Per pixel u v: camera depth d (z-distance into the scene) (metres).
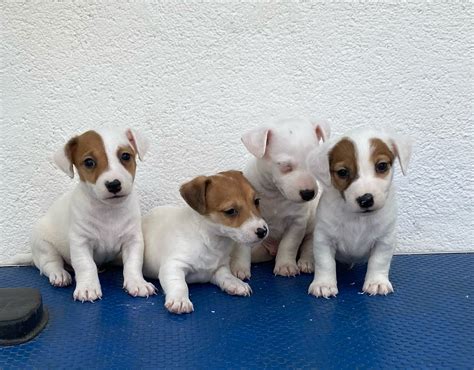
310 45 1.28
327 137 1.16
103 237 1.11
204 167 1.29
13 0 1.22
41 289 1.12
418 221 1.31
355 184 1.02
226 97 1.28
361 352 0.93
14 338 0.95
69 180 1.27
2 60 1.23
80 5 1.24
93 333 0.98
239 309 1.04
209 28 1.26
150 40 1.26
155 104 1.27
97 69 1.25
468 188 1.30
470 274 1.17
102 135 1.08
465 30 1.29
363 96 1.30
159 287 1.12
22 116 1.25
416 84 1.30
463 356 0.92
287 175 1.11
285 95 1.29
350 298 1.07
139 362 0.91
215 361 0.91
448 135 1.30
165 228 1.13
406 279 1.14
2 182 1.26
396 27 1.29
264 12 1.27
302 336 0.96
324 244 1.10
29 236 1.27
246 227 1.06
